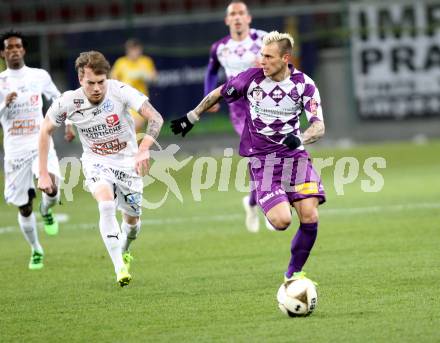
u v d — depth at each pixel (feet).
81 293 77.77
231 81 74.43
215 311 68.69
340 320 63.82
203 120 222.28
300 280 65.87
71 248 104.99
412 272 80.48
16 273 89.66
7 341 61.98
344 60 224.53
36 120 96.17
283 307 65.36
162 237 110.63
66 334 63.31
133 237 85.40
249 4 245.65
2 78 96.17
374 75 224.74
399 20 223.10
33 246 92.53
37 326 66.23
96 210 141.38
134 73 217.77
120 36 220.64
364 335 59.16
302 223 71.10
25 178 94.12
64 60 222.07
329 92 225.56
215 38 220.23
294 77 73.10
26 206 92.17
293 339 58.90
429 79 224.53
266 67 71.61
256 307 69.46
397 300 69.51
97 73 73.92
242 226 117.50
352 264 86.12
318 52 222.48
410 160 190.80
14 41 95.66
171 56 220.02
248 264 89.25
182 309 69.82
